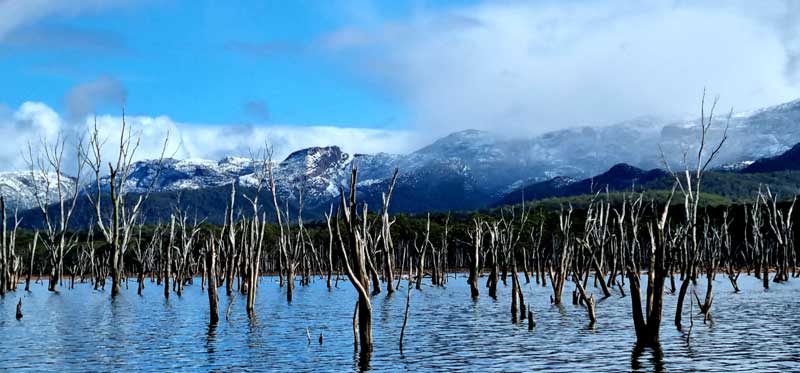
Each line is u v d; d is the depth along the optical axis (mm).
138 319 49906
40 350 35344
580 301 58812
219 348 35375
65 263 145875
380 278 104312
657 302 34250
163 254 104125
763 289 77375
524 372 28500
